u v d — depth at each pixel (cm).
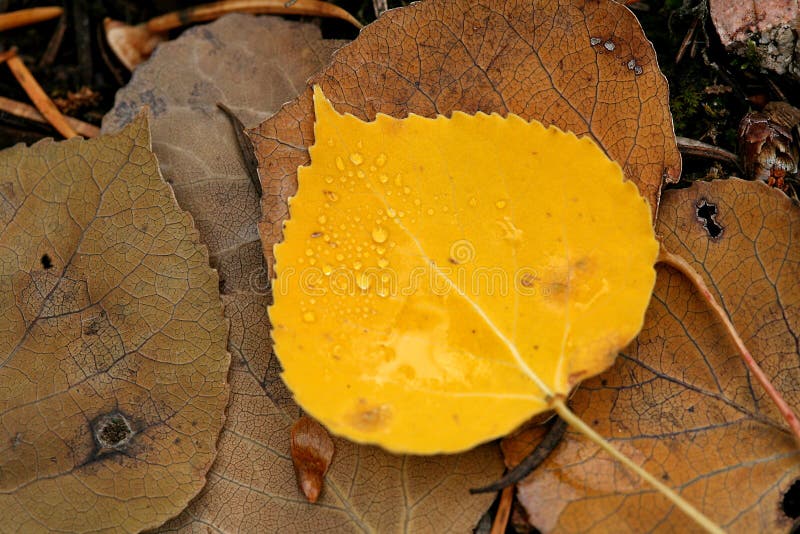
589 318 29
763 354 29
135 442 30
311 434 30
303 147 30
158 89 32
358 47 30
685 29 31
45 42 33
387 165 29
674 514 29
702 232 30
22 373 30
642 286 28
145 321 30
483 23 30
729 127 31
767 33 30
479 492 29
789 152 30
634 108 30
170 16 33
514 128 29
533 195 29
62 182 30
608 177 29
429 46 30
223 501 30
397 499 29
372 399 28
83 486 30
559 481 29
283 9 32
